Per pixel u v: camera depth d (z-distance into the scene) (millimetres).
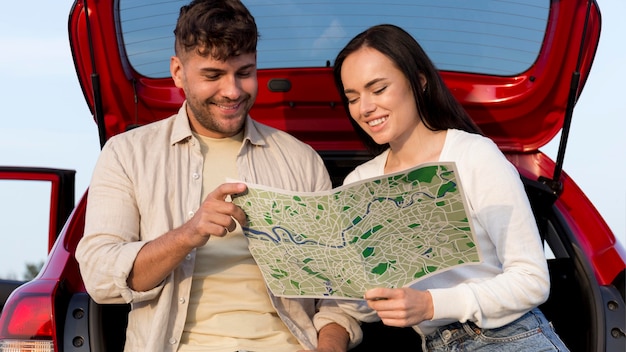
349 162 3305
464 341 2498
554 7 3307
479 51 3408
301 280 2475
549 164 3504
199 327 2572
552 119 3473
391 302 2316
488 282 2412
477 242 2279
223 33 2525
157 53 3410
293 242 2383
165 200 2623
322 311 2762
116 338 2811
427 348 2602
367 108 2613
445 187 2201
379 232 2314
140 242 2484
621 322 2750
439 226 2273
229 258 2627
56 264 2793
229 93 2590
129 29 3361
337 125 3451
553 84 3352
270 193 2326
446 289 2389
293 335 2645
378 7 3371
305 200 2309
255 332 2562
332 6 3377
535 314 2523
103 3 3232
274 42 3408
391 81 2600
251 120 2834
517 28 3365
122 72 3346
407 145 2695
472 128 2734
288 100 3404
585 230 3180
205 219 2354
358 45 2633
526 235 2455
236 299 2613
